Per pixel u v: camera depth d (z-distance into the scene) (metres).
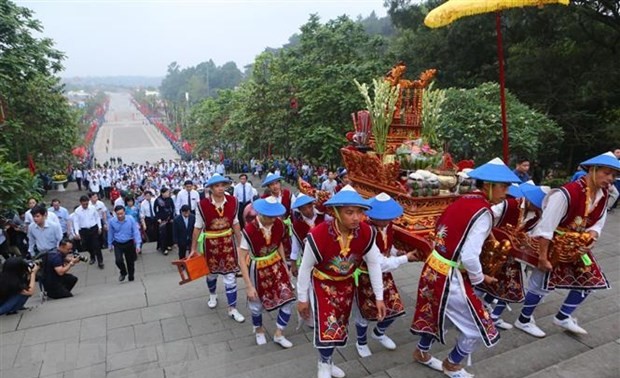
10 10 15.62
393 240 4.64
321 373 3.54
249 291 4.49
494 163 3.42
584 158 17.02
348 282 3.57
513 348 4.20
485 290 4.45
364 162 5.49
